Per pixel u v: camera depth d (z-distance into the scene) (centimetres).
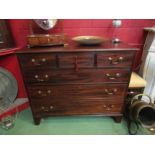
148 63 157
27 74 122
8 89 173
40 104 140
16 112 172
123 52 114
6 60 164
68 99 138
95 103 141
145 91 172
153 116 146
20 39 159
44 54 113
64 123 156
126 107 156
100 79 126
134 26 158
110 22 155
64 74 123
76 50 111
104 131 144
